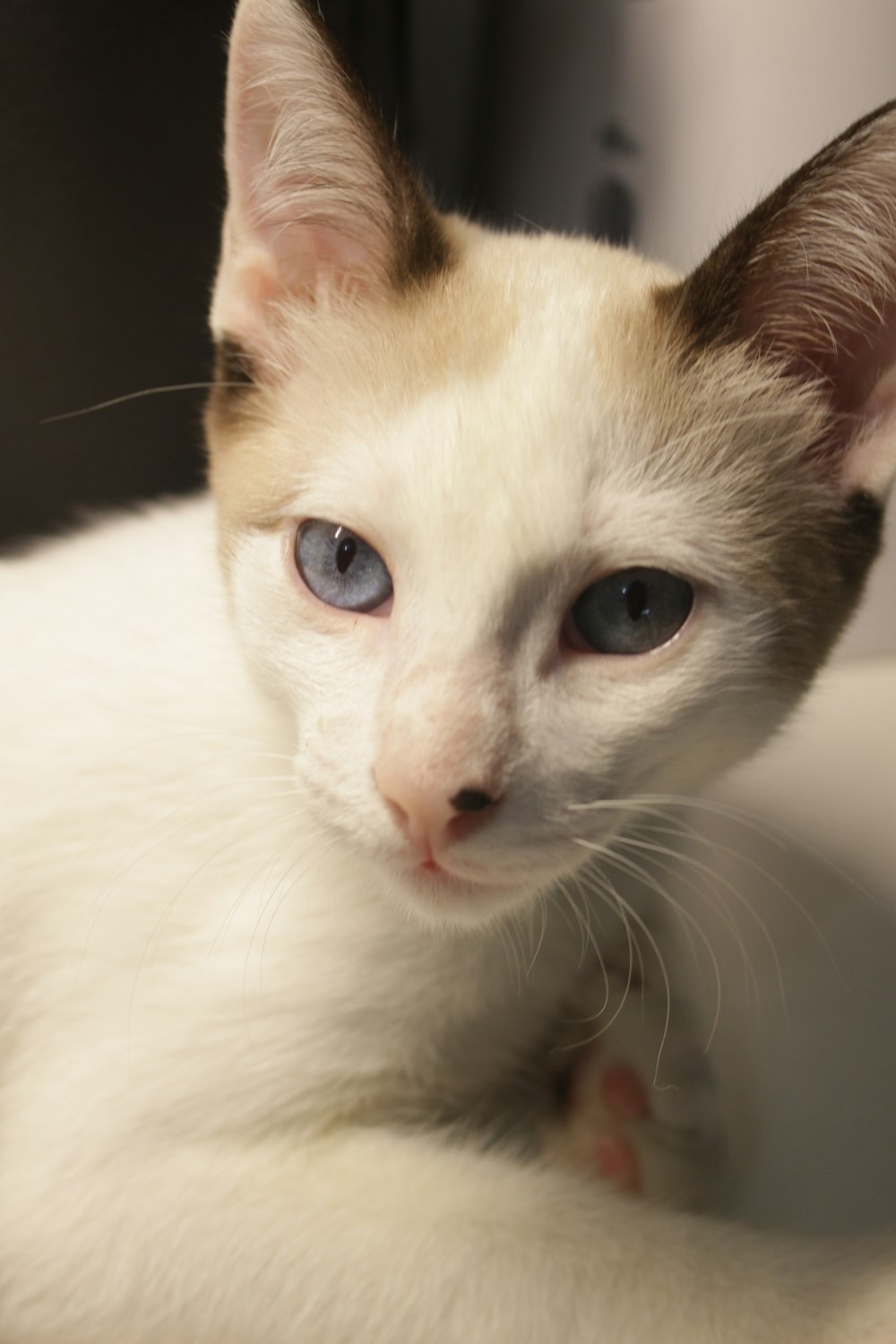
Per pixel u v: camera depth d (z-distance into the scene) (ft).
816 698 1.20
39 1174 0.91
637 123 1.44
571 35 1.47
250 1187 0.89
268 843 0.97
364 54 1.42
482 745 0.83
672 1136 0.97
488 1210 0.90
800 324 0.93
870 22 1.29
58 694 1.03
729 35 1.34
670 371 0.90
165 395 1.35
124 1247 0.88
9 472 1.33
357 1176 0.91
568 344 0.88
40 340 1.30
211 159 1.31
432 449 0.86
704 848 1.09
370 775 0.85
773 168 1.35
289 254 0.97
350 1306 0.86
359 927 0.95
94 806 1.00
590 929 0.99
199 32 1.27
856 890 1.14
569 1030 1.03
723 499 0.90
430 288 0.92
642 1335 0.86
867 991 1.07
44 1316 0.88
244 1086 0.93
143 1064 0.93
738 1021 1.05
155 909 0.98
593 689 0.87
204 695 1.00
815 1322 0.87
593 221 1.50
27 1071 0.97
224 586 0.97
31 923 1.00
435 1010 0.96
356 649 0.89
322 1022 0.94
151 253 1.31
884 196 0.89
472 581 0.84
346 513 0.88
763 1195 0.97
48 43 1.23
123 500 1.36
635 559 0.87
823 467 0.95
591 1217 0.90
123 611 1.05
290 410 0.94
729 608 0.89
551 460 0.85
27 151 1.25
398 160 0.93
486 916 0.88
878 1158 0.98
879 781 1.24
